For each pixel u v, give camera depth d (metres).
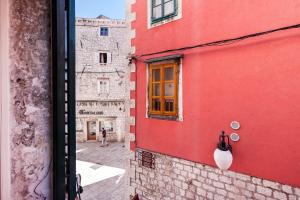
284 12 4.18
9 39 1.12
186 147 5.77
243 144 4.77
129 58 7.16
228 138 4.80
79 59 19.80
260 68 4.49
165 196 6.26
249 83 4.64
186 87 5.75
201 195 5.48
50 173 1.31
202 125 5.45
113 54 20.20
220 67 5.10
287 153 4.17
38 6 1.25
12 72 1.13
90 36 20.00
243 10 4.73
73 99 1.36
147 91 6.67
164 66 6.21
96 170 12.43
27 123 1.20
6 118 1.12
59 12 1.24
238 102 4.81
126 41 7.35
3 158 1.13
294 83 4.07
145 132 6.79
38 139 1.25
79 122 19.92
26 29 1.19
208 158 5.34
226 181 5.04
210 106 5.29
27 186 1.20
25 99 1.19
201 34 5.45
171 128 6.09
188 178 5.73
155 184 6.50
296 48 4.04
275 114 4.31
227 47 4.96
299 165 4.03
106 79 20.12
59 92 1.24
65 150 1.32
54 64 1.24
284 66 4.18
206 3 5.36
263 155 4.48
